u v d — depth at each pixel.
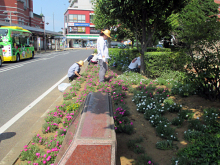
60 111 4.77
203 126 3.78
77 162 2.13
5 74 11.07
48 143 3.44
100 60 7.22
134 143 3.40
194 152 2.96
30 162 3.00
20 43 18.77
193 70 5.38
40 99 6.43
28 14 44.03
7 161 3.06
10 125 4.52
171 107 4.75
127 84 7.04
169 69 7.84
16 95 6.86
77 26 63.84
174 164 2.83
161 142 3.38
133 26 8.70
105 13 8.40
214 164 2.62
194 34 4.59
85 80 8.48
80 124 2.53
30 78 9.94
